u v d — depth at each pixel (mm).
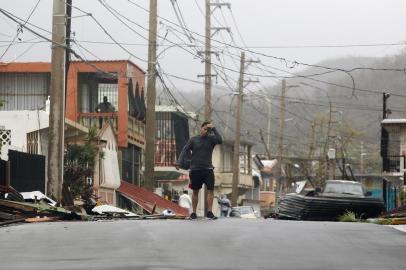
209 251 17750
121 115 67000
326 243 19906
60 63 39344
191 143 30250
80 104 68125
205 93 71062
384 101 86125
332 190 46812
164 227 23750
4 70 64438
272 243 19578
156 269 14828
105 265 15430
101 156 56469
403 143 77125
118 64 67438
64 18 39594
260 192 146125
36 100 64500
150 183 54594
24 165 42781
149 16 53375
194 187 30266
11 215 31344
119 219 33000
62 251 17828
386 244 20125
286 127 148125
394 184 77438
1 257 16953
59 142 39062
